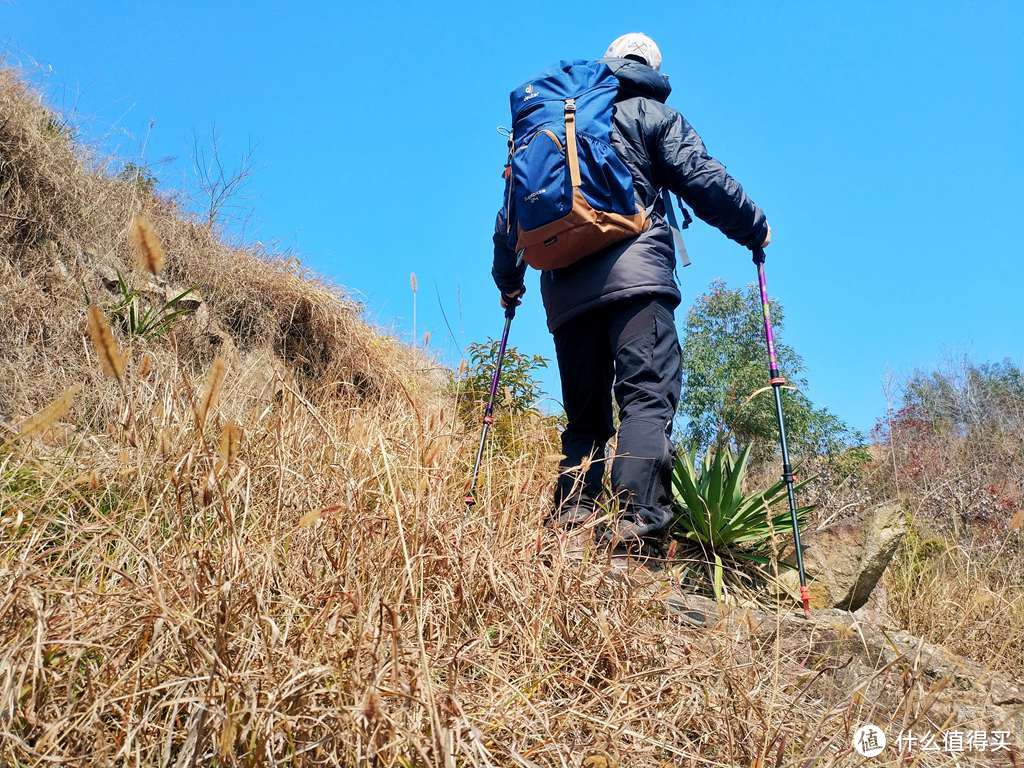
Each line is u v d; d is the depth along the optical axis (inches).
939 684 75.5
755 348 534.9
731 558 134.1
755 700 73.7
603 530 113.3
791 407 504.7
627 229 122.0
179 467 70.8
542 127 123.4
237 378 147.6
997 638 130.7
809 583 134.0
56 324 153.7
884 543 133.3
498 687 69.1
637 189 125.3
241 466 78.8
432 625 73.1
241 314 201.6
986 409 581.9
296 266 224.1
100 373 139.4
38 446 97.4
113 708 59.1
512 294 146.9
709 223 129.8
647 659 80.6
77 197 181.9
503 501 104.8
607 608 85.1
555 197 119.0
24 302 150.6
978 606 142.9
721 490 134.9
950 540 205.2
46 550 77.3
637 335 123.2
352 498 82.1
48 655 60.2
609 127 123.2
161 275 189.6
